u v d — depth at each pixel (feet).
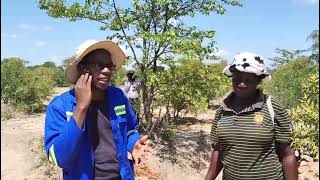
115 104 9.14
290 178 10.30
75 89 8.29
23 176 25.96
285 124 10.19
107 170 8.85
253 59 9.98
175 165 29.27
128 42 30.32
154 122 34.65
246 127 10.14
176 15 31.07
